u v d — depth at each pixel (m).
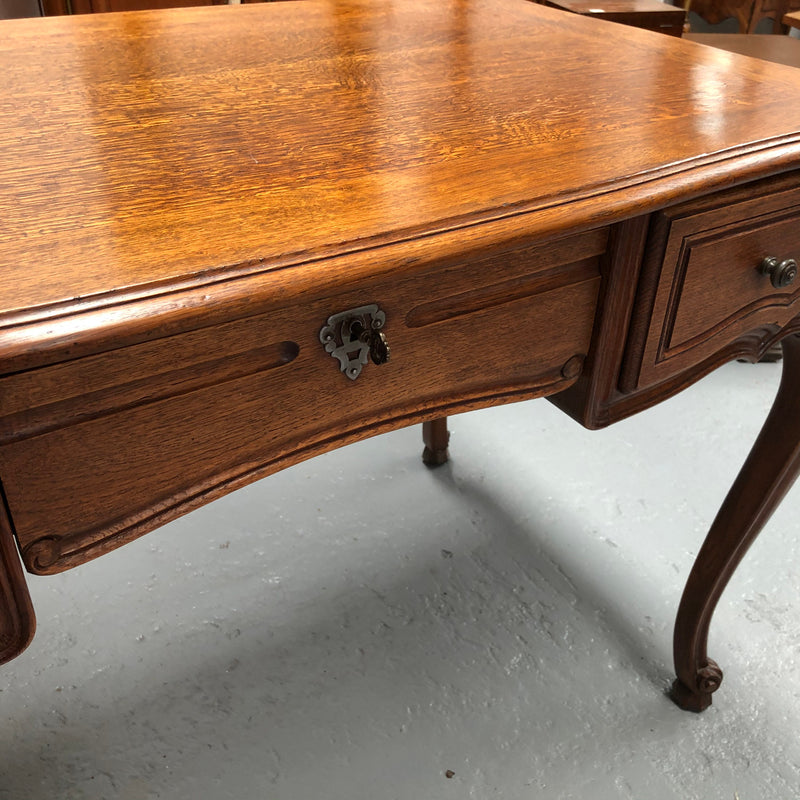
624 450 1.45
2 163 0.60
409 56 0.88
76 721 1.01
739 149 0.65
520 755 0.99
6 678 1.05
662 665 1.10
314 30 0.96
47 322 0.43
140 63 0.83
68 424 0.48
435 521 1.31
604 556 1.25
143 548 1.24
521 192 0.57
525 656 1.11
